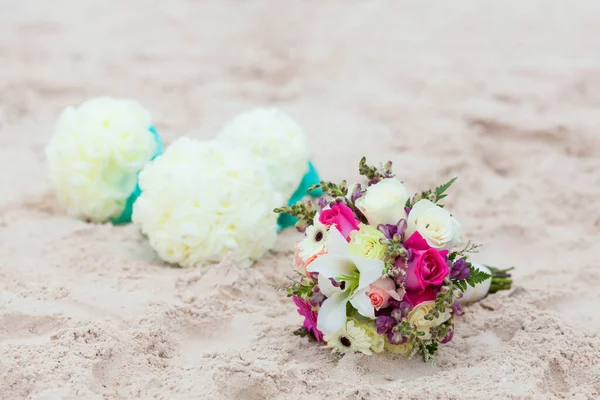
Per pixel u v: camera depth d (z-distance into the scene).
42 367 2.04
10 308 2.21
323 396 2.03
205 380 2.04
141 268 2.38
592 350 2.14
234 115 3.43
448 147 3.05
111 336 2.12
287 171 2.52
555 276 2.41
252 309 2.25
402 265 2.05
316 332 2.14
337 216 2.10
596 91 3.68
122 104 2.58
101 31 4.75
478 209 2.71
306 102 3.60
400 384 2.05
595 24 4.82
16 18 4.97
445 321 2.09
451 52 4.36
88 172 2.53
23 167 2.93
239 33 4.77
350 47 4.48
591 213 2.68
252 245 2.38
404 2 5.41
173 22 4.97
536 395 2.03
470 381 2.06
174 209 2.36
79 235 2.51
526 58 4.21
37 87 3.74
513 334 2.20
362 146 3.08
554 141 3.13
